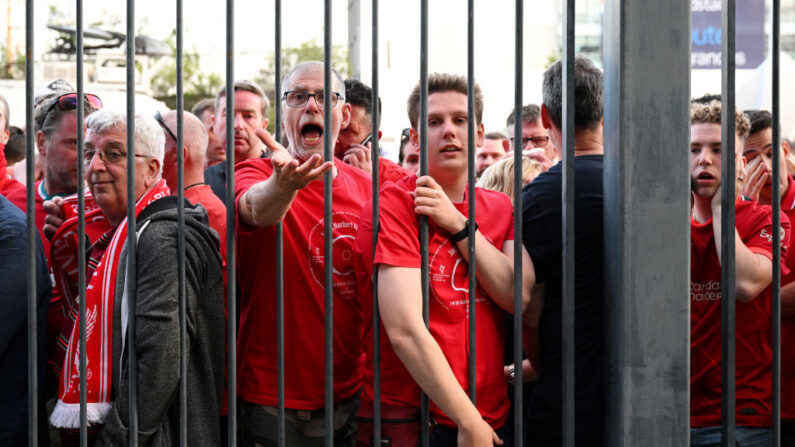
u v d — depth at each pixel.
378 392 2.24
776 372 2.19
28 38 2.17
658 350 2.14
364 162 3.62
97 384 2.29
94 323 2.32
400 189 2.31
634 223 2.14
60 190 3.28
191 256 2.28
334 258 2.58
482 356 2.37
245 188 2.52
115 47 14.23
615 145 2.19
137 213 2.48
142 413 2.18
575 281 2.44
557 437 2.48
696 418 2.67
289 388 2.55
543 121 2.73
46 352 2.70
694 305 2.66
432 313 2.31
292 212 2.57
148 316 2.19
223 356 2.39
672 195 2.14
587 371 2.42
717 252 2.59
